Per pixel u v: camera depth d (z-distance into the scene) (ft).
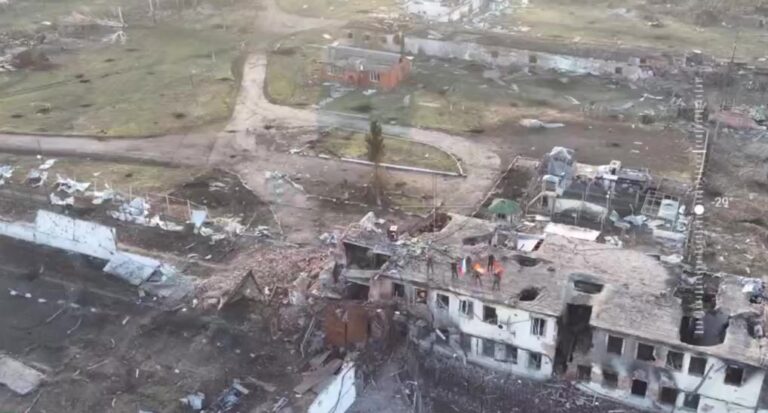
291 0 360.69
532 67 265.13
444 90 247.70
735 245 159.94
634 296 117.39
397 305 127.44
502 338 119.44
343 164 198.49
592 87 248.52
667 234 157.89
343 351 129.08
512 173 188.14
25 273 154.10
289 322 136.46
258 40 304.09
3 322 140.05
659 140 209.15
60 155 204.95
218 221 169.89
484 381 120.26
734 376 106.22
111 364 129.18
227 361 129.49
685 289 121.19
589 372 116.16
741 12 314.35
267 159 202.28
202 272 153.17
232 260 156.87
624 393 115.03
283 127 222.48
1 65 270.67
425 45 278.26
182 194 183.42
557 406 115.24
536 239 136.05
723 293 119.14
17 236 166.40
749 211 173.37
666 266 126.82
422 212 172.96
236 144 211.82
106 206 177.88
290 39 304.09
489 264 125.39
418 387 121.29
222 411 118.42
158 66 274.36
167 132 219.20
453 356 125.08
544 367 118.62
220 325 137.08
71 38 302.25
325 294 136.46
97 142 212.64
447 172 192.13
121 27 317.83
